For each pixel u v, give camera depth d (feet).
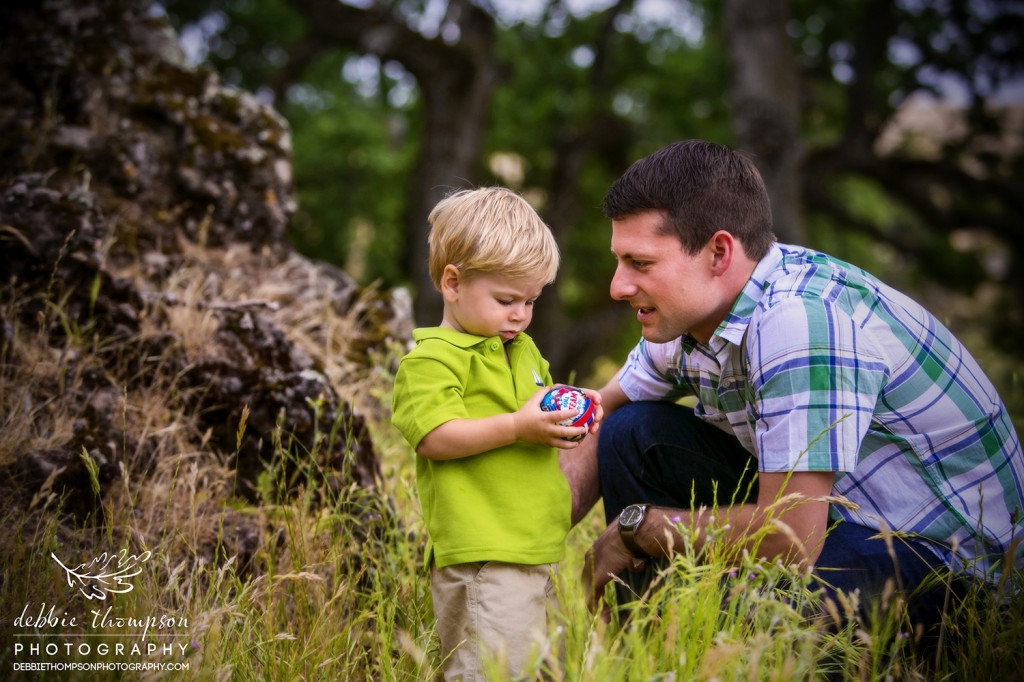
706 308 7.75
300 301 13.34
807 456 7.20
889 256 61.98
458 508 7.43
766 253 7.89
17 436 8.97
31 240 10.45
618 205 7.73
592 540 10.00
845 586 7.48
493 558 7.31
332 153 45.68
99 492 8.41
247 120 14.56
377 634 8.07
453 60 39.73
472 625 7.36
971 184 47.75
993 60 45.32
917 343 7.68
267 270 13.65
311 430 10.05
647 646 6.55
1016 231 49.73
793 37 48.57
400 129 50.85
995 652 7.08
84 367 9.86
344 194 46.42
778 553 7.38
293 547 8.46
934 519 7.67
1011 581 7.61
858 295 7.68
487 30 42.52
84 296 10.56
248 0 46.01
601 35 50.47
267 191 14.03
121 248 11.94
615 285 7.89
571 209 49.37
